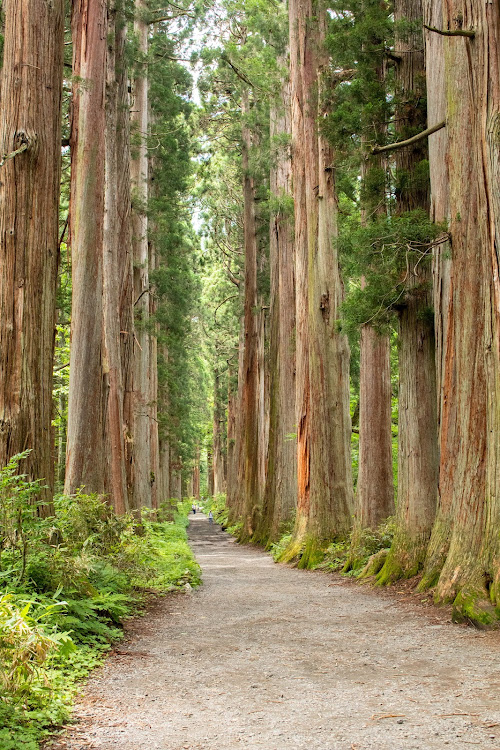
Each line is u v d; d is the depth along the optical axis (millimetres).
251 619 8891
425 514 11617
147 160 27078
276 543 23516
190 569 13281
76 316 12891
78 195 13062
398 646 7008
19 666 4473
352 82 12891
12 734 4066
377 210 12773
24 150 8062
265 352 38156
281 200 22469
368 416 15281
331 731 4371
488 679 5559
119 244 19203
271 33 23391
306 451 18844
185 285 33469
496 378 8273
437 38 10852
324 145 17391
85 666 6051
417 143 12156
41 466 7945
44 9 8398
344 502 17297
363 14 12727
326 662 6414
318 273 17781
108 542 10227
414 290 11867
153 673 6020
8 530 6664
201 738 4266
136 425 24406
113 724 4562
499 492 8312
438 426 11578
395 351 25469
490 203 8281
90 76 13141
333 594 11195
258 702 5102
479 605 7941
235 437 51219
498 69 8180
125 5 17453
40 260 8125
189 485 96875
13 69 8234
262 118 27391
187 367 45750
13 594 5980
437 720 4539
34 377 7934
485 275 8516
